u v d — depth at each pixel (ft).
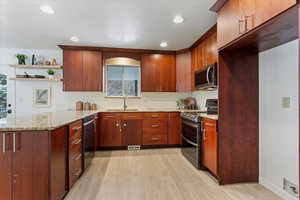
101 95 15.11
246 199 6.78
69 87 13.62
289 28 5.36
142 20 9.20
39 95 14.62
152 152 12.75
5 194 5.21
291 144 6.52
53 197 5.52
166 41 12.44
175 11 8.25
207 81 9.96
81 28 10.23
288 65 6.60
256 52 7.98
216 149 7.97
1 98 14.20
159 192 7.28
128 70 15.30
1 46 13.76
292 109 6.46
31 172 5.25
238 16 6.27
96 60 13.94
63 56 13.60
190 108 14.90
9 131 5.19
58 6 7.77
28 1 7.35
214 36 9.97
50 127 5.29
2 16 8.69
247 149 8.03
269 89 7.47
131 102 15.44
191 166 10.05
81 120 8.62
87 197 6.87
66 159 6.76
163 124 13.84
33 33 10.98
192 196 6.98
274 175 7.26
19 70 14.40
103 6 7.77
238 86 7.95
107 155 12.05
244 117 7.99
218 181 7.89
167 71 14.73
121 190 7.43
